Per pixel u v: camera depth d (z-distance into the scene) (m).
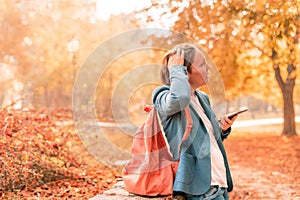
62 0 22.89
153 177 3.57
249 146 14.62
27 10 22.95
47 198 4.89
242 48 10.77
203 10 7.61
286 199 7.05
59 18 23.20
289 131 16.47
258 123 26.77
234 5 7.36
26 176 5.20
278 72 15.82
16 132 6.05
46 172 5.70
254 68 13.30
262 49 11.28
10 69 25.11
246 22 7.78
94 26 22.97
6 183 5.15
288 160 11.58
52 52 23.27
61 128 7.12
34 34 23.22
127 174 3.79
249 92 18.06
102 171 6.23
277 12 6.66
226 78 12.09
